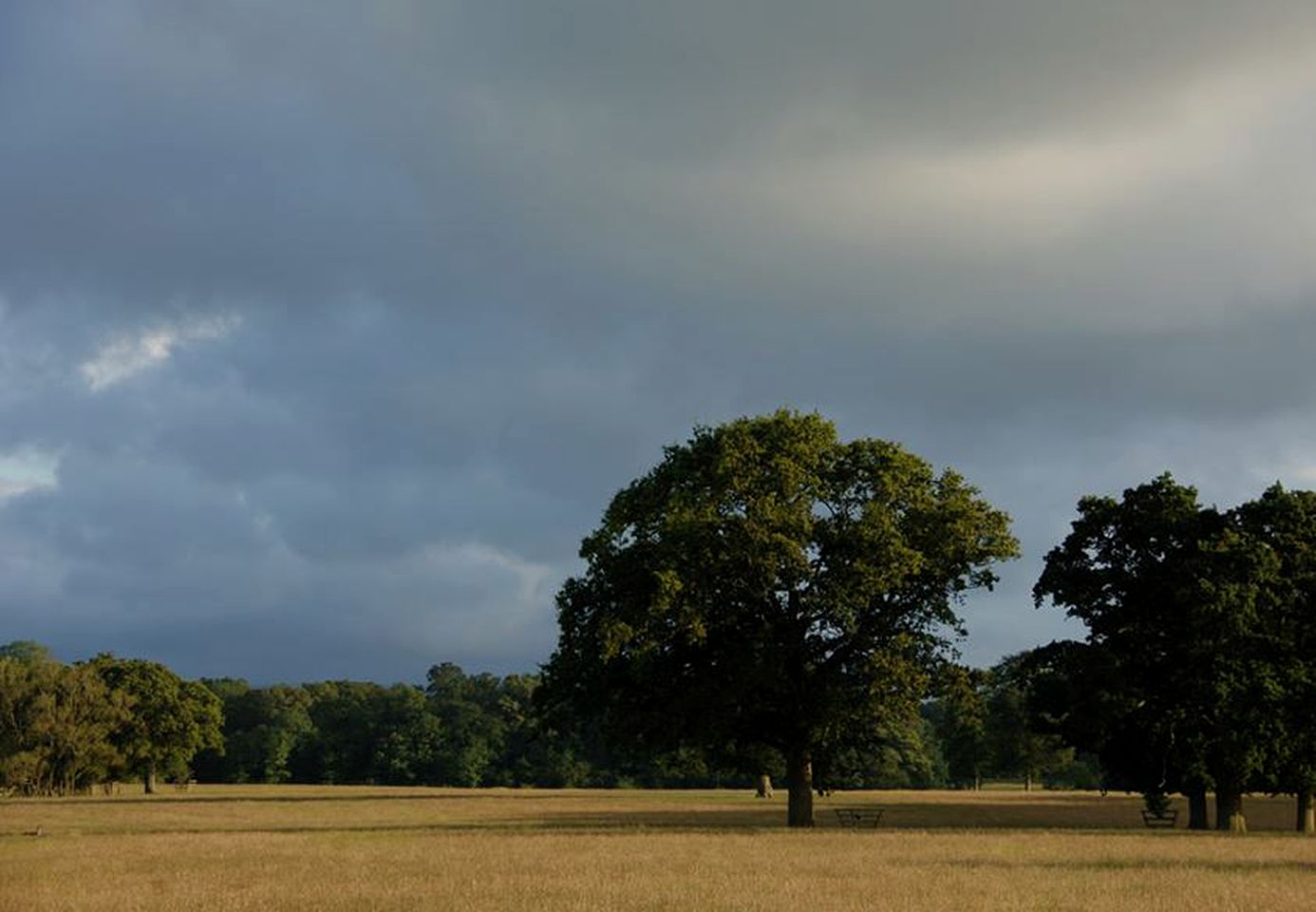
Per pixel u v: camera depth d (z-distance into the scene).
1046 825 59.47
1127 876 27.08
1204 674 52.25
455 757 162.00
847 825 56.69
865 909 21.00
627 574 49.69
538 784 162.38
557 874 27.11
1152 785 56.53
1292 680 52.03
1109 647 55.19
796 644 49.75
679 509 48.47
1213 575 52.19
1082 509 57.56
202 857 32.88
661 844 37.69
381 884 24.91
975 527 50.69
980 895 23.22
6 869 29.38
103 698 105.50
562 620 52.12
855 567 47.59
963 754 124.31
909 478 51.41
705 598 48.72
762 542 47.38
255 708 177.00
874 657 49.12
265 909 20.91
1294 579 53.78
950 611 51.03
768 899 22.42
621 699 51.16
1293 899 22.75
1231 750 51.38
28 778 102.25
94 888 24.64
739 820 63.12
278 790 125.75
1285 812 81.12
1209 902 22.27
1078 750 57.75
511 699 180.12
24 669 105.00
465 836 42.62
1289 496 55.03
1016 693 116.94
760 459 50.25
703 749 54.38
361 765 166.88
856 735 53.59
